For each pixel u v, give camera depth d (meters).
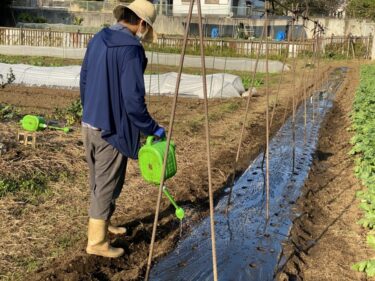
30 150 6.78
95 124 3.81
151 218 5.18
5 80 14.29
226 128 9.62
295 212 5.71
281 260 4.54
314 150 8.61
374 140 7.92
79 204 5.38
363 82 15.89
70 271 3.99
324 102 14.09
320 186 6.75
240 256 4.61
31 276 3.86
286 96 14.59
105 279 4.02
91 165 4.10
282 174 7.11
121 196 5.68
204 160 7.34
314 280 4.21
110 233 4.71
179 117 10.58
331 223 5.46
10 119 8.89
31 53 24.31
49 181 5.90
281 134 9.69
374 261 4.28
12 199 5.27
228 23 36.81
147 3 3.85
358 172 7.04
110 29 3.88
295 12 8.07
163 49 26.50
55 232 4.66
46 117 9.44
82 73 4.03
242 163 7.51
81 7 40.69
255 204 5.93
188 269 4.35
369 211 5.38
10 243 4.38
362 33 36.44
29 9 37.62
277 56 25.84
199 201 5.84
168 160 4.10
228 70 22.58
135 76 3.68
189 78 14.46
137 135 3.97
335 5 48.44
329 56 30.05
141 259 4.45
